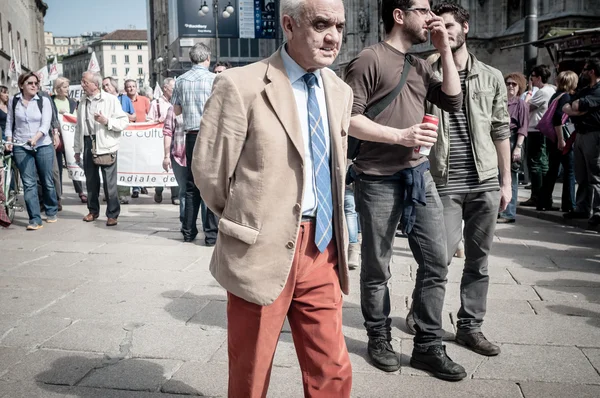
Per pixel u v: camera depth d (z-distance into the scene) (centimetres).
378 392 330
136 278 560
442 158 370
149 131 1100
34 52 5806
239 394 245
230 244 238
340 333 246
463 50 376
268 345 241
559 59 1428
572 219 830
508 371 353
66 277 565
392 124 333
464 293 391
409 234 352
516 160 846
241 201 233
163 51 8600
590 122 770
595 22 2306
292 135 231
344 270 251
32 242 736
